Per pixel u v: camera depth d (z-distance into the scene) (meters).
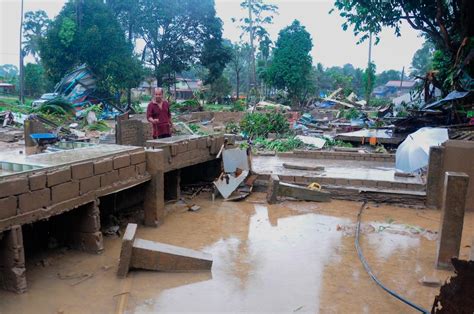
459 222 5.29
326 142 16.36
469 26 16.81
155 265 5.21
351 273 5.27
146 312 4.29
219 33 38.97
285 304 4.49
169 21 37.12
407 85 78.12
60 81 30.80
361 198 8.62
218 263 5.54
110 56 30.66
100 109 28.17
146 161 6.83
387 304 4.51
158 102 9.20
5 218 4.40
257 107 35.41
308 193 8.61
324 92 62.91
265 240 6.41
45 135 13.72
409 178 9.49
